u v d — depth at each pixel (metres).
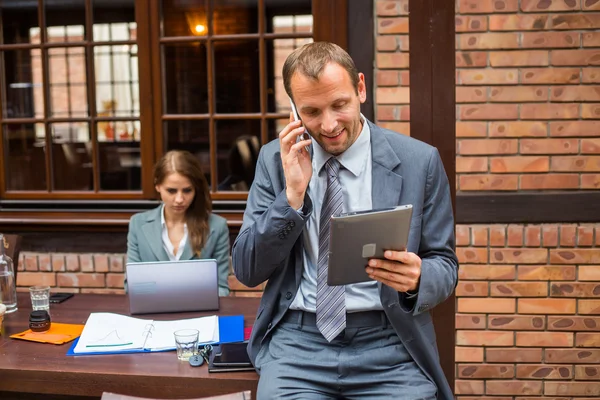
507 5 3.17
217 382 1.85
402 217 1.61
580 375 3.30
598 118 3.19
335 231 1.57
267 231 1.78
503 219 3.26
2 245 2.50
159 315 2.41
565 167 3.22
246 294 3.68
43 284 3.81
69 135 4.35
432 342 1.91
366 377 1.82
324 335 1.82
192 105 3.89
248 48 3.81
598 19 3.14
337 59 1.74
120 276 3.76
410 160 1.90
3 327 2.30
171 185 2.90
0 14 3.90
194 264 2.43
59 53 4.44
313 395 1.77
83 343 2.09
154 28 3.68
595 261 3.25
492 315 3.31
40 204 3.82
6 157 3.90
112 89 4.38
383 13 3.25
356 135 1.85
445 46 3.22
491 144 3.24
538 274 3.28
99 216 3.76
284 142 1.78
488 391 3.34
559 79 3.19
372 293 1.86
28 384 1.91
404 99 3.27
